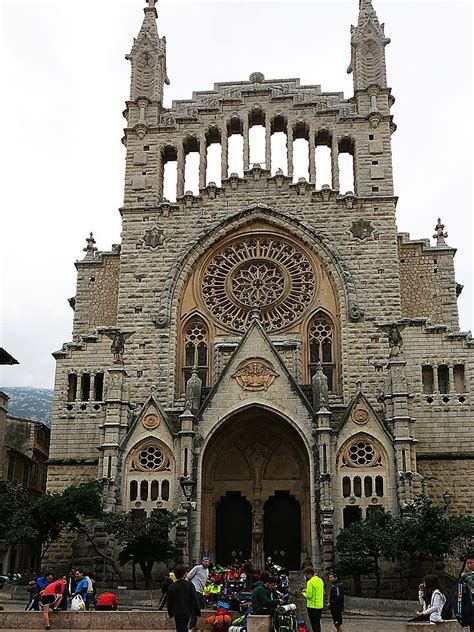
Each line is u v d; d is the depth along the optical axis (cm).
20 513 4916
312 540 5081
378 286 6094
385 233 6238
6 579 5506
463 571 2142
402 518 4903
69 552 5597
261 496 5694
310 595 2919
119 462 5331
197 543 5112
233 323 6178
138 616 3147
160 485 5284
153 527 4828
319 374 5466
